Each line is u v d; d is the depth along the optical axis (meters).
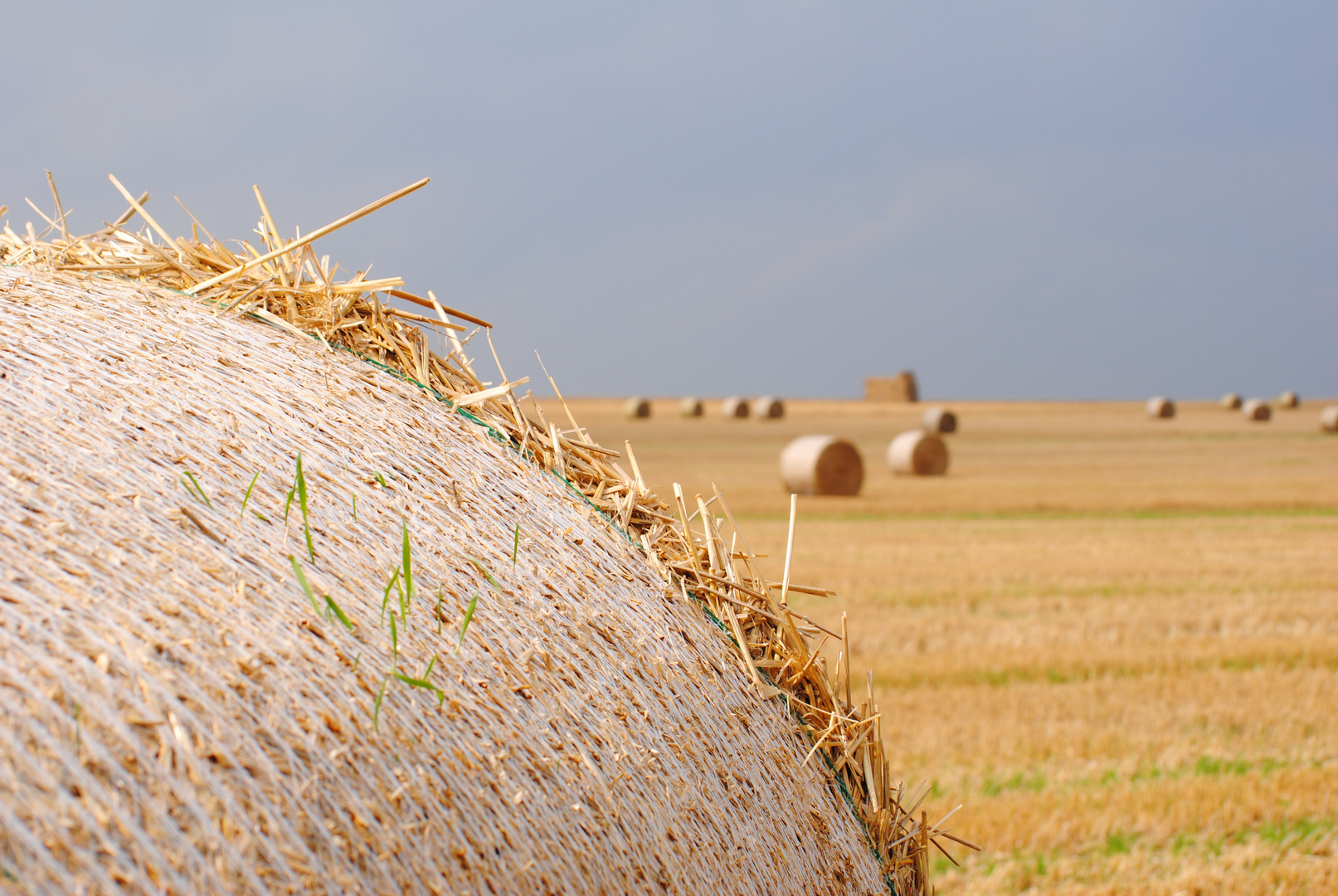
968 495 23.06
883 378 90.62
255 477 2.11
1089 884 4.79
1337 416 44.19
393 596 2.03
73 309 2.41
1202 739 6.81
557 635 2.25
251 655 1.73
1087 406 88.81
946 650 9.14
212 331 2.55
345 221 2.82
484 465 2.62
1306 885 4.71
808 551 14.72
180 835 1.49
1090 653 8.99
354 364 2.72
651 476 26.38
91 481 1.90
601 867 1.99
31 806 1.40
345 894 1.60
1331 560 13.98
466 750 1.88
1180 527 17.66
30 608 1.60
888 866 2.97
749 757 2.54
